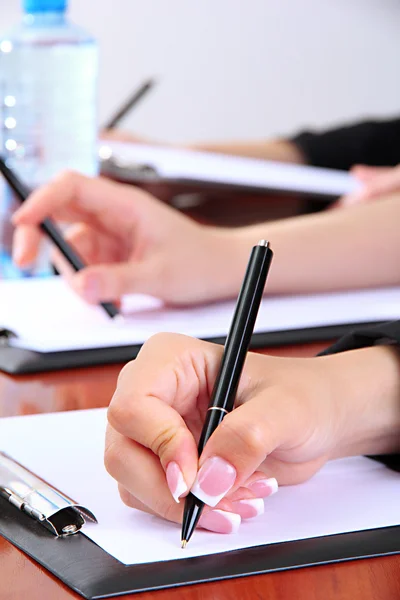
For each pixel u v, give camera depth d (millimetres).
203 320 938
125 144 1817
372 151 1972
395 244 1087
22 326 905
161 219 1006
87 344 861
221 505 529
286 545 515
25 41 1267
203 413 567
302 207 1590
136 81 3359
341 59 3574
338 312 962
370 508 565
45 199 980
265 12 3457
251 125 3527
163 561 495
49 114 1281
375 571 493
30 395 767
